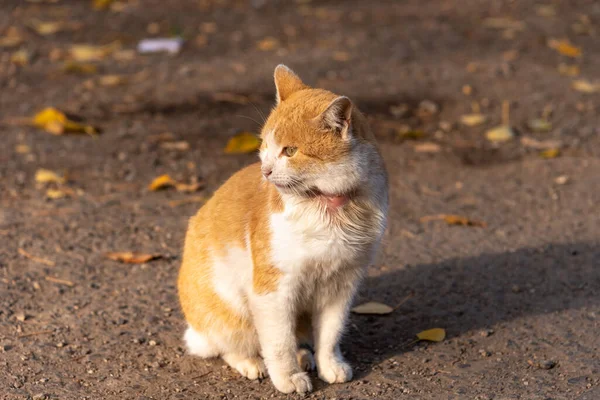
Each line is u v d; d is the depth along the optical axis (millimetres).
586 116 10367
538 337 5711
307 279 4980
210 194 8320
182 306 5566
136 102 10672
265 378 5297
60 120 9680
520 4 15430
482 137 9867
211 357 5559
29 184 8375
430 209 8094
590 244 7246
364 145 4906
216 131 9852
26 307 6098
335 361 5234
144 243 7270
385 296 6457
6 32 13055
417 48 12906
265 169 4848
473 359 5453
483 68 12023
